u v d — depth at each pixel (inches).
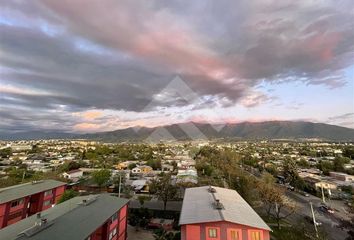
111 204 998.4
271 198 1419.8
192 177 1742.1
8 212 1122.0
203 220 805.2
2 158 4276.6
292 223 1328.7
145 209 1409.9
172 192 1598.2
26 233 621.0
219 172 1759.4
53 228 675.4
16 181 1988.2
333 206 1715.1
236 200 1061.1
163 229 1193.4
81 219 768.9
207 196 1075.3
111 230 902.4
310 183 2348.7
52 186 1454.2
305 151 5536.4
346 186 2155.5
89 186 2082.9
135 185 2114.9
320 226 1279.5
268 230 789.9
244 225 792.9
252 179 1795.0
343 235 1176.2
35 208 1314.0
